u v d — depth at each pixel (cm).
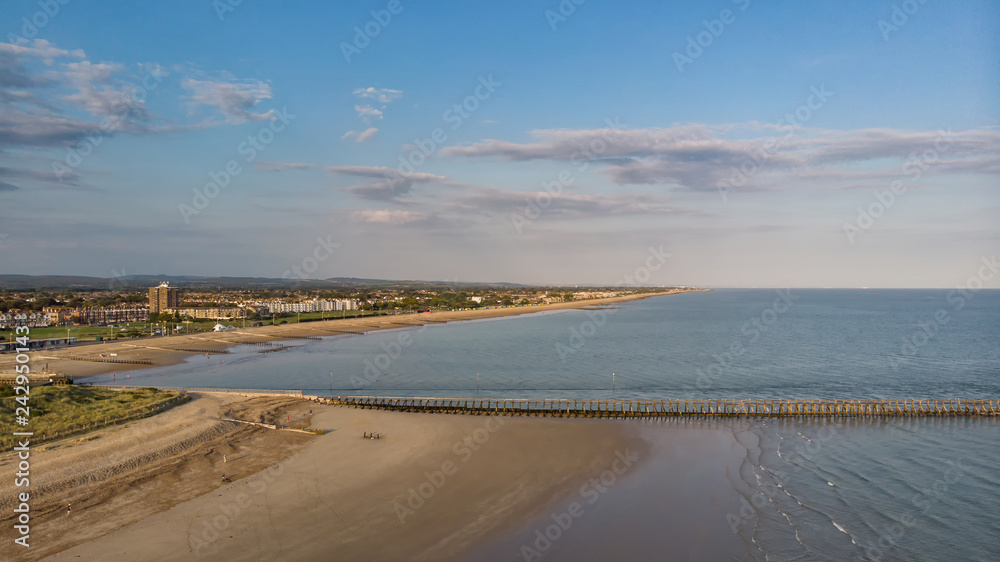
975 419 5822
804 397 7000
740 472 3972
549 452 4406
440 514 3153
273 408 5847
